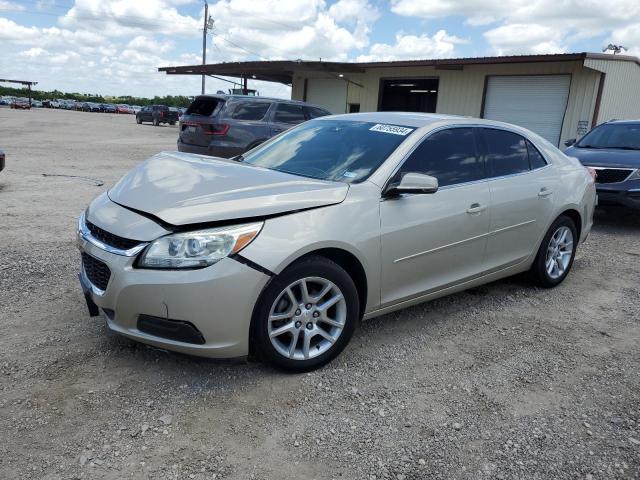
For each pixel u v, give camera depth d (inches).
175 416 116.0
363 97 917.2
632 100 722.8
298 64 874.8
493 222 174.2
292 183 138.9
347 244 134.5
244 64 944.9
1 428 108.7
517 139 193.8
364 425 116.6
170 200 127.4
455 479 101.8
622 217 375.9
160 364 136.0
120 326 125.6
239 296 119.7
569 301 198.8
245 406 121.0
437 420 119.7
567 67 678.5
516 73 727.7
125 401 120.1
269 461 104.0
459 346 156.9
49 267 205.6
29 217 290.0
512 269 191.3
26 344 143.3
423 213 152.3
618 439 115.7
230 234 119.9
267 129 444.1
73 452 103.2
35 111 2368.4
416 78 840.3
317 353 136.3
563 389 135.6
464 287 175.0
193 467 101.1
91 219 134.1
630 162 315.9
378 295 147.0
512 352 154.6
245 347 124.6
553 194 198.2
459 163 168.9
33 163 535.8
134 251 119.6
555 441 114.3
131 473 98.7
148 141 926.4
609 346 161.9
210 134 427.8
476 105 773.9
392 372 139.8
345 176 150.6
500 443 112.9
